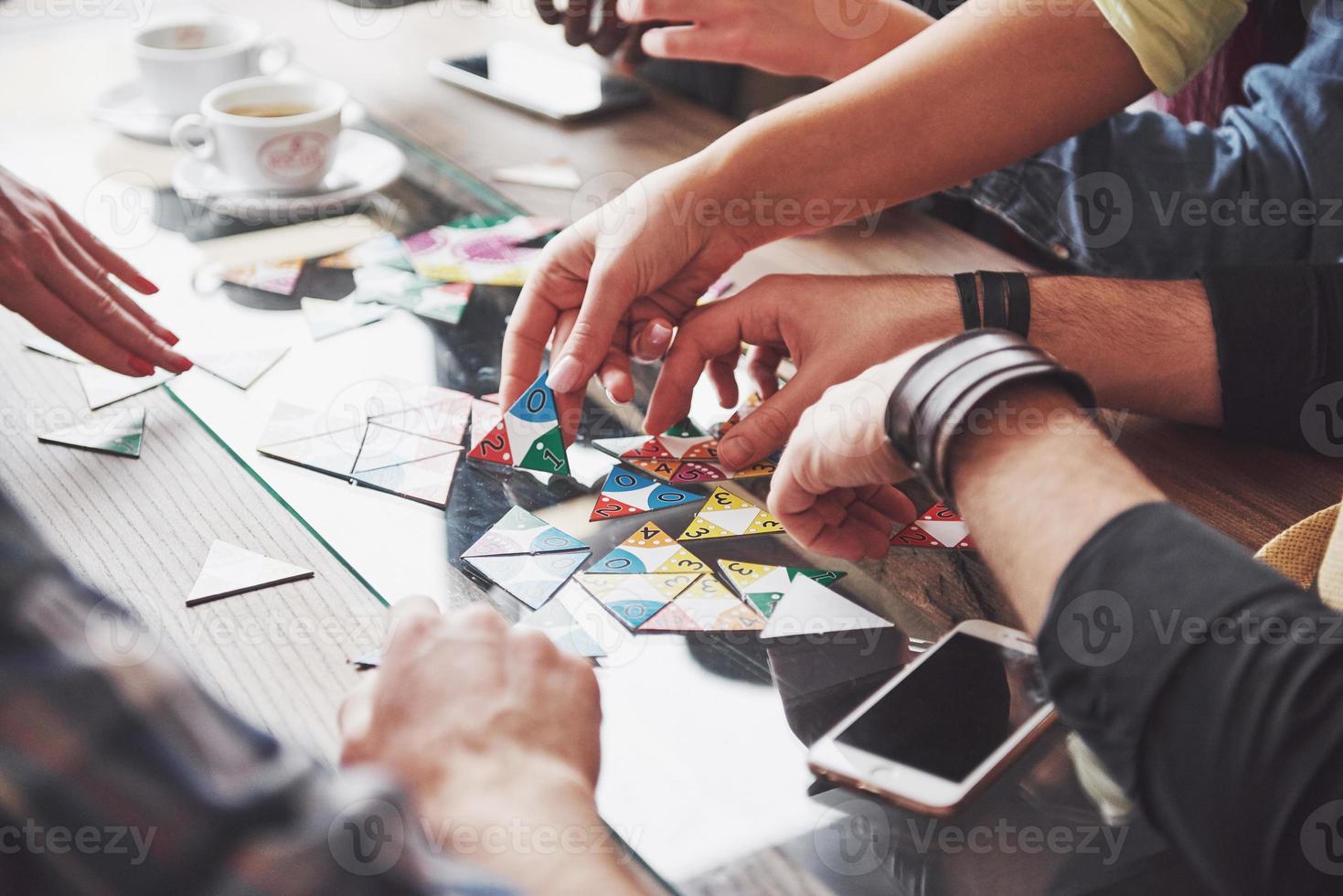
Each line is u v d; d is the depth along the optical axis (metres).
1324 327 0.68
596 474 0.68
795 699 0.52
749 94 1.44
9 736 0.24
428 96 1.19
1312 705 0.37
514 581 0.58
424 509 0.64
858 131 0.76
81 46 1.30
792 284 0.71
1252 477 0.68
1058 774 0.47
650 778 0.47
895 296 0.70
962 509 0.49
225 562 0.58
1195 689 0.39
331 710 0.50
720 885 0.43
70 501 0.63
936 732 0.48
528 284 0.75
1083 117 0.78
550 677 0.47
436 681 0.45
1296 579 0.56
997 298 0.69
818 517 0.60
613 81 1.21
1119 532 0.43
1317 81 0.90
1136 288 0.71
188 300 0.83
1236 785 0.38
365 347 0.79
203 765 0.26
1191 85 1.22
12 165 1.02
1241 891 0.39
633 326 0.78
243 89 0.99
